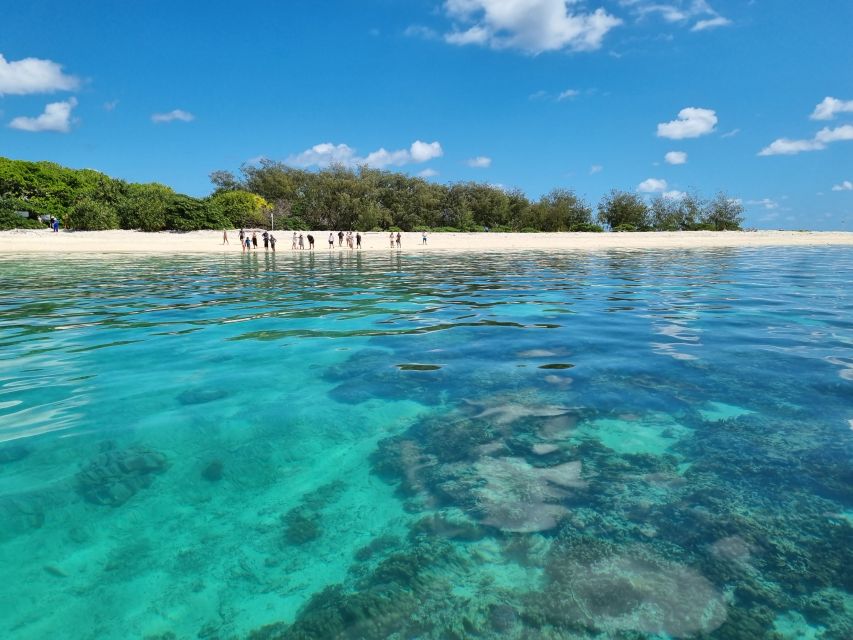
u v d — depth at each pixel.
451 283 14.34
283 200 65.44
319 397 4.45
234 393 4.55
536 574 2.20
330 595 2.09
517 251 34.28
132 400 4.36
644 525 2.53
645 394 4.43
